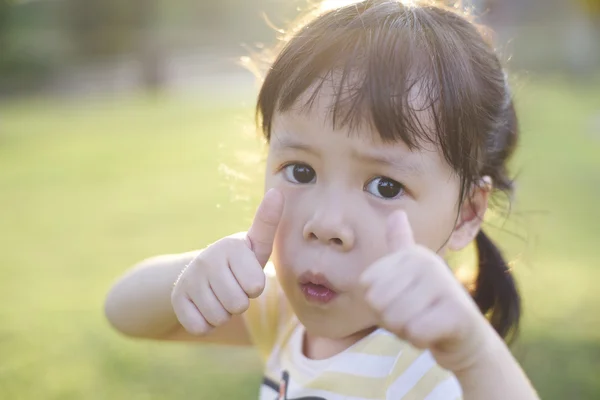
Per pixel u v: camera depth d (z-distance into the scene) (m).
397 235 0.97
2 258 5.11
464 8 1.62
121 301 1.57
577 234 5.12
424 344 0.89
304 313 1.20
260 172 1.70
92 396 2.85
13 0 19.94
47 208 6.77
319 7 1.51
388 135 1.11
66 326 3.66
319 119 1.14
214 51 23.55
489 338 0.97
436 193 1.17
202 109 13.73
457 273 1.63
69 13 24.19
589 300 3.67
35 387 2.94
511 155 1.51
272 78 1.25
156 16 25.08
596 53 17.36
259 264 1.13
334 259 1.14
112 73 19.80
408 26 1.23
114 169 8.66
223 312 1.14
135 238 5.55
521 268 3.69
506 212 1.55
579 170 7.47
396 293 0.89
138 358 3.22
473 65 1.28
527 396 0.97
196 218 6.09
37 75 18.55
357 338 1.26
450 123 1.18
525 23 20.00
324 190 1.15
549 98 13.24
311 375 1.29
